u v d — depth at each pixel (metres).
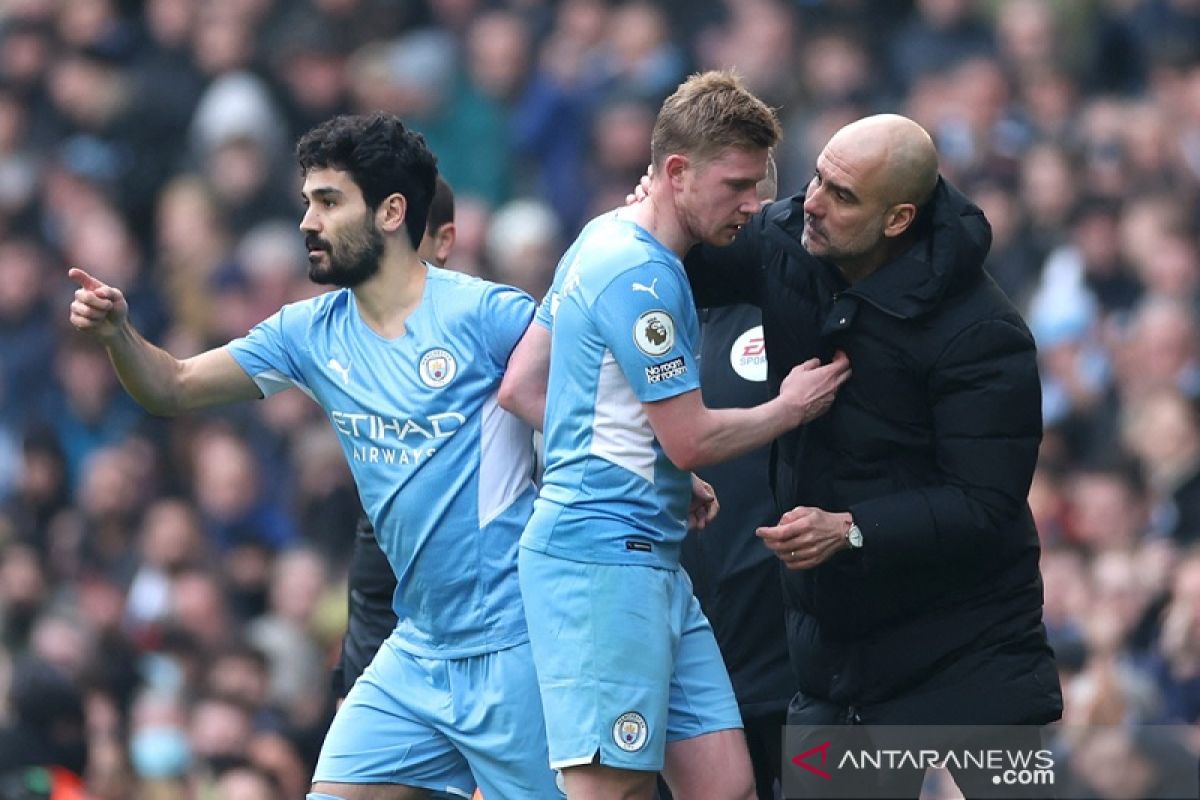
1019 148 47.09
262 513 46.09
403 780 22.59
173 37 58.03
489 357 22.14
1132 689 30.45
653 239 20.92
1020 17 50.38
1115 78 51.47
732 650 23.66
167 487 47.38
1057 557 35.34
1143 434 38.00
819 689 21.98
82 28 59.25
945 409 20.80
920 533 20.66
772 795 24.06
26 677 30.31
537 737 22.06
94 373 51.34
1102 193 45.06
